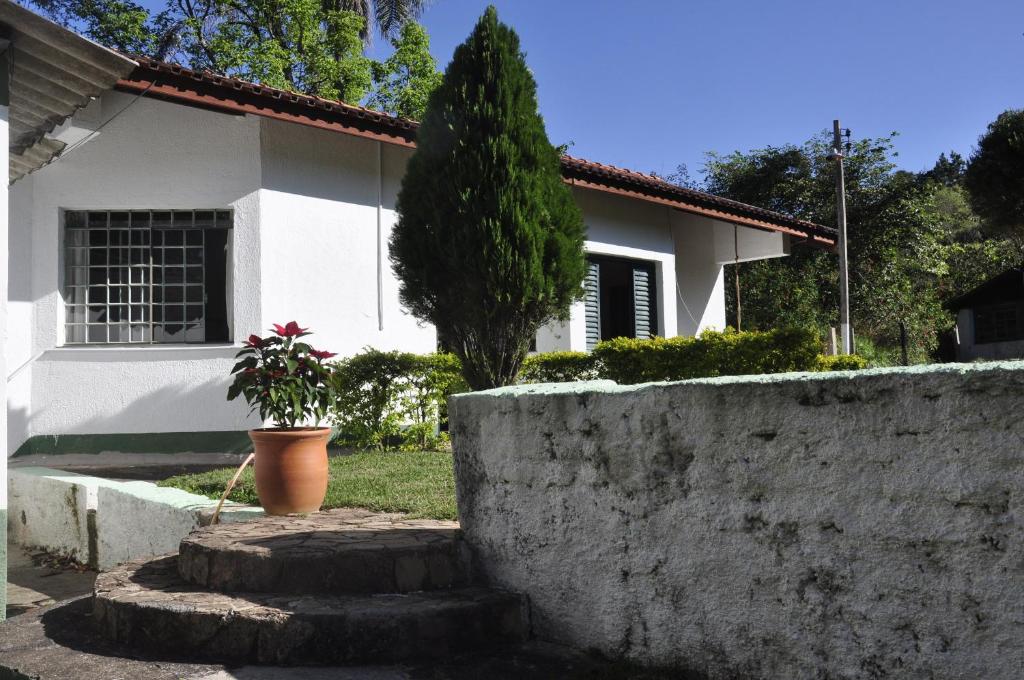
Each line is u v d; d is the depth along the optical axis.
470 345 5.74
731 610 3.05
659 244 14.17
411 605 3.63
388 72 24.28
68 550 7.32
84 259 9.34
